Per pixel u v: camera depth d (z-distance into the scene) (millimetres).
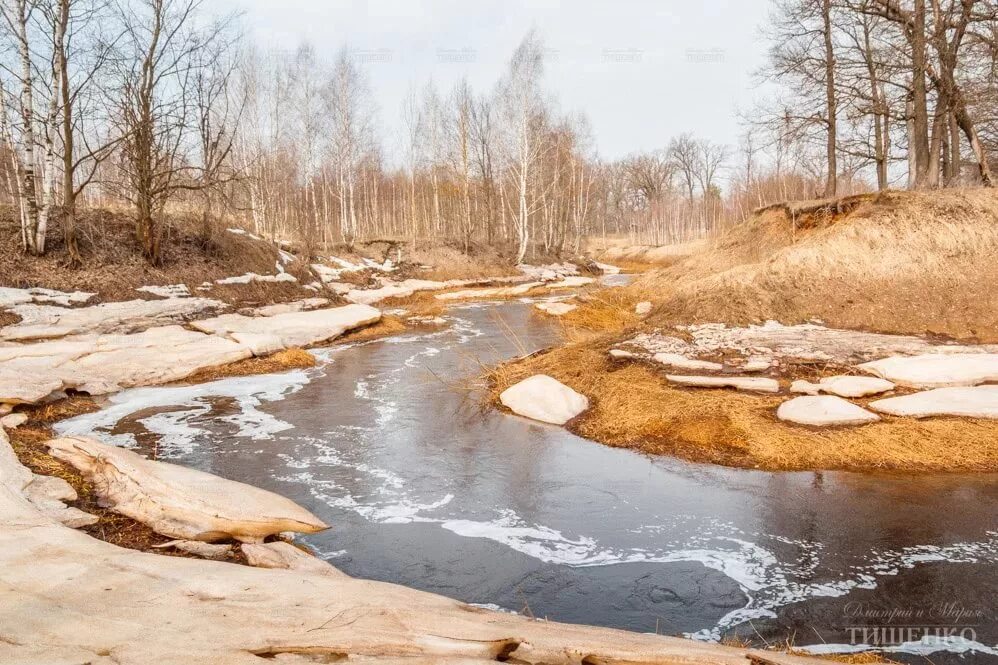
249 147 33188
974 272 12859
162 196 18172
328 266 28266
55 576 3883
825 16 18906
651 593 5023
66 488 5922
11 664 2764
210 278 18703
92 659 2867
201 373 13062
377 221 48969
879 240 14297
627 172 85062
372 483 7465
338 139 36625
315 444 8898
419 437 9234
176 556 4832
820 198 19703
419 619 3500
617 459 8219
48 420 9523
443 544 5934
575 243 54906
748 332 12750
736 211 64000
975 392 8703
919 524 6027
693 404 9352
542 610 4801
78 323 13719
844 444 7848
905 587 4945
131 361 12477
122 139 17203
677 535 6059
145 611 3469
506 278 34281
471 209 45469
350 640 3160
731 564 5469
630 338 13328
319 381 12820
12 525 4746
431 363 14531
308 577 4207
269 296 19484
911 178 20172
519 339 17359
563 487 7312
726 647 3516
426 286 30250
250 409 10719
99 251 17125
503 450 8633
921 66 16438
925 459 7434
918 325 12328
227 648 3051
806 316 13289
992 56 16328
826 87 19297
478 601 4941
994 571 5133
